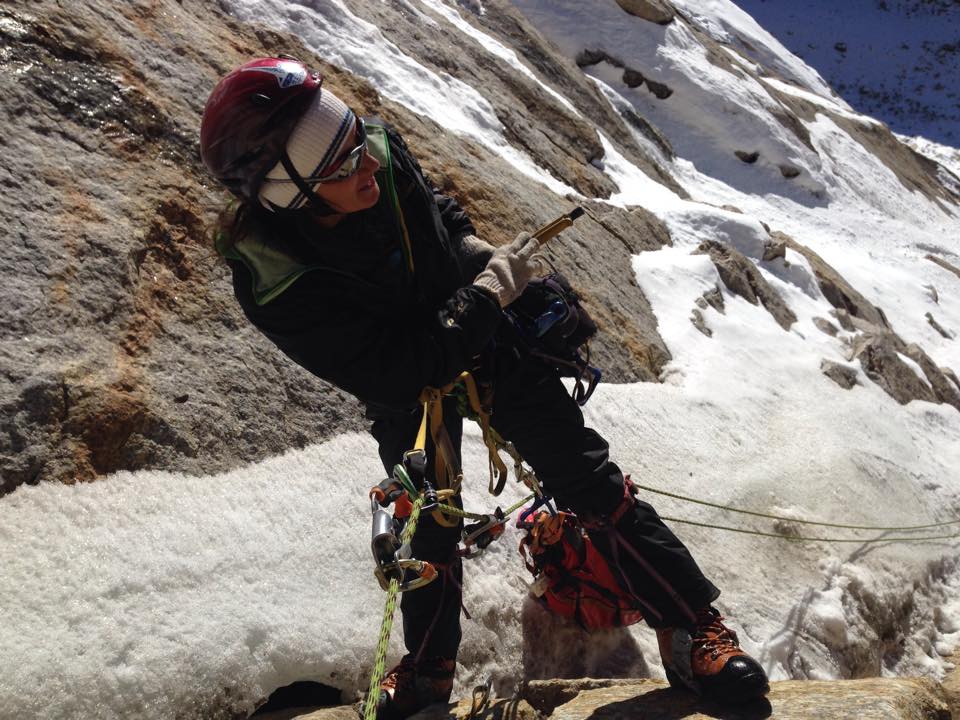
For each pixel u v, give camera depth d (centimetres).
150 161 388
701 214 792
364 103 570
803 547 447
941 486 580
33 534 257
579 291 550
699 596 250
